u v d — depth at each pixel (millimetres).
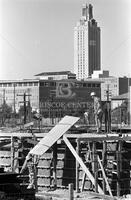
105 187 68625
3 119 169500
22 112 171000
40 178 75750
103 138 69250
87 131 81625
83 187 69750
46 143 72438
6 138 80375
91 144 73125
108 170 70875
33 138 76625
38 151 71625
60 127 73750
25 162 72938
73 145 74250
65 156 74688
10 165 78812
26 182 72875
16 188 59500
